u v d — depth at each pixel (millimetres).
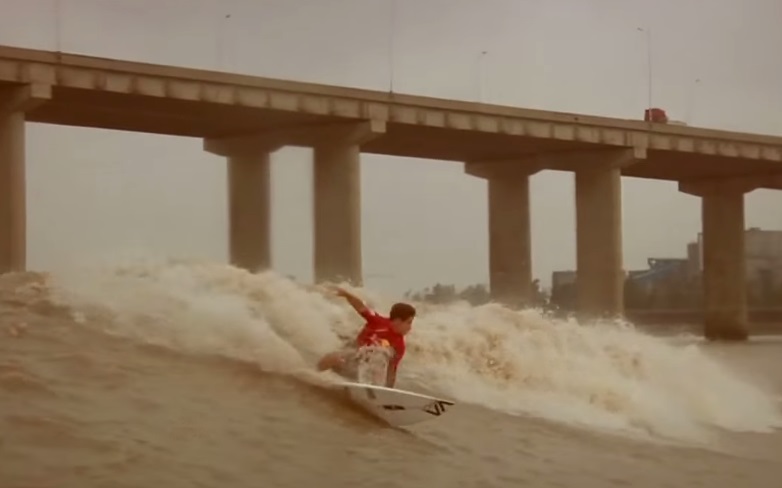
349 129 64375
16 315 12367
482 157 79312
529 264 78688
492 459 10938
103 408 9758
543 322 17875
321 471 9336
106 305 13203
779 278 107875
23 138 54281
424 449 10883
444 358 15297
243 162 67750
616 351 18109
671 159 79750
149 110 60094
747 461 13078
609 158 74938
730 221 87062
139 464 8547
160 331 12617
